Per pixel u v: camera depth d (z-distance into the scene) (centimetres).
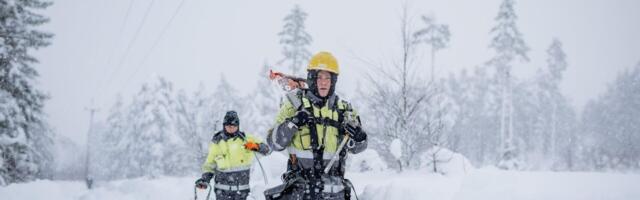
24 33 2094
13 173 2117
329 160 381
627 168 3650
